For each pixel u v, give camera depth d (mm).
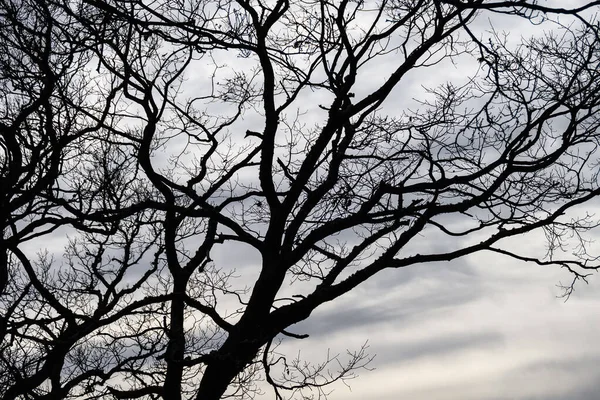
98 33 9297
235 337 9836
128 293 11867
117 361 11773
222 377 9648
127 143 10758
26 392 10156
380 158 10438
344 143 10391
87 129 10148
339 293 9836
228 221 10391
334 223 10047
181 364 9641
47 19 8625
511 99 10047
